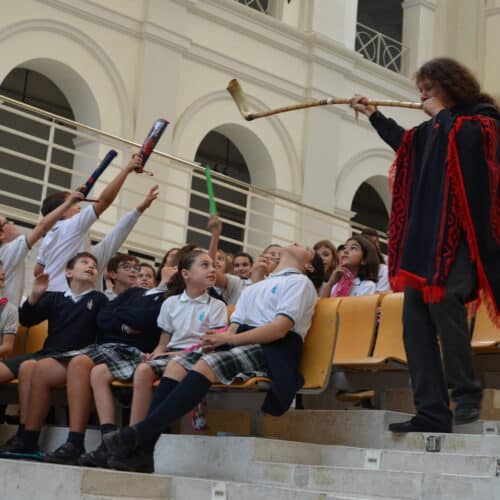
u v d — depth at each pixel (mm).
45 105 15625
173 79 13258
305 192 14430
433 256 4668
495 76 16062
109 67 12758
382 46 16812
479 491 3957
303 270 5441
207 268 5648
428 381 4766
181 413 4742
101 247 6582
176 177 13078
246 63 14008
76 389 5230
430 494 4098
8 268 6086
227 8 13836
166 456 5086
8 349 5859
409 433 4785
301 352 5203
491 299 4633
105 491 4312
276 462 4742
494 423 5086
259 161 14273
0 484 4527
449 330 4633
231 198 17016
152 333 5742
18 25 11977
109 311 5801
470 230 4656
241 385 4879
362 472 4328
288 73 14484
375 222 18391
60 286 6406
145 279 6875
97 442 5492
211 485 4312
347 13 15297
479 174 4707
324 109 14734
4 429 5961
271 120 14203
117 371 5266
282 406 4930
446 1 16672
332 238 14188
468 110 4891
